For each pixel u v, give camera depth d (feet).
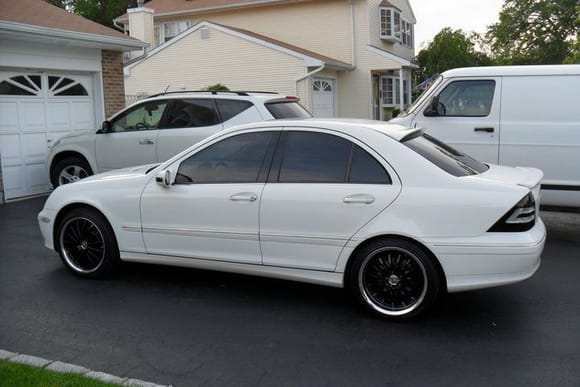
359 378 13.14
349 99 82.48
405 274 15.92
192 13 90.74
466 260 15.24
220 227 17.65
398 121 27.27
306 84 71.72
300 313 17.04
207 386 12.82
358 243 16.06
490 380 12.96
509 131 25.31
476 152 25.95
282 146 17.38
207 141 18.28
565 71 24.62
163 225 18.49
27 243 25.25
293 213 16.63
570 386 12.65
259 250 17.26
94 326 16.17
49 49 37.32
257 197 17.06
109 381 12.70
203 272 20.94
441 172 15.79
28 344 15.01
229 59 75.72
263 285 19.53
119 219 19.17
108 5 131.95
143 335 15.55
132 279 20.16
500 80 25.53
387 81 88.79
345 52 81.76
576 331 15.66
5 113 35.50
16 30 33.32
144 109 32.73
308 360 14.05
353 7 80.59
